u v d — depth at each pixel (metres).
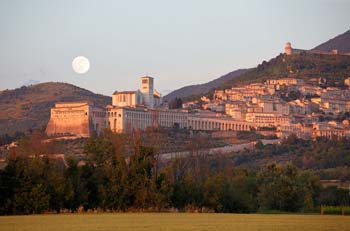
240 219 176.12
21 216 190.00
